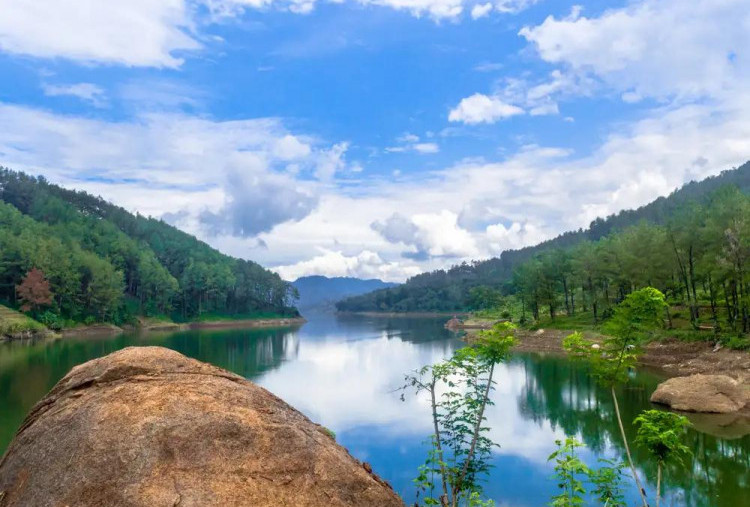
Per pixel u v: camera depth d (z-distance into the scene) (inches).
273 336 4156.0
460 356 490.0
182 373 278.1
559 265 3703.3
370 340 3654.0
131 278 5615.2
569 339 469.7
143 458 216.4
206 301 6407.5
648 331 438.6
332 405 1393.9
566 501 398.0
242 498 212.5
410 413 1275.8
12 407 1269.7
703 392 1211.9
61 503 205.3
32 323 3595.0
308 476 233.6
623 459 871.7
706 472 799.7
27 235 4507.9
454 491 451.2
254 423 243.8
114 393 249.0
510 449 968.3
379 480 270.4
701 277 2202.3
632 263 2527.1
